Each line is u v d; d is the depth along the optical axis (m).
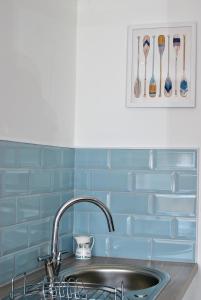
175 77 2.45
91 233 2.53
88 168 2.55
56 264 1.91
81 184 2.56
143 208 2.47
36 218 2.12
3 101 1.85
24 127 2.01
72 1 2.51
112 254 2.50
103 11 2.55
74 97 2.56
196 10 2.44
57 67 2.33
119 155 2.51
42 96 2.17
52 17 2.27
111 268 2.23
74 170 2.57
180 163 2.43
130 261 2.39
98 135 2.54
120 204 2.50
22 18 1.98
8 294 1.71
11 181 1.90
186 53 2.44
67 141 2.47
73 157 2.55
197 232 2.40
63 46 2.40
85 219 2.54
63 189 2.42
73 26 2.53
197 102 2.42
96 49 2.56
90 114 2.56
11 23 1.90
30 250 2.06
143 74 2.48
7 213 1.87
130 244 2.47
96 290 1.82
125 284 2.20
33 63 2.08
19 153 1.96
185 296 2.02
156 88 2.46
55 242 1.93
